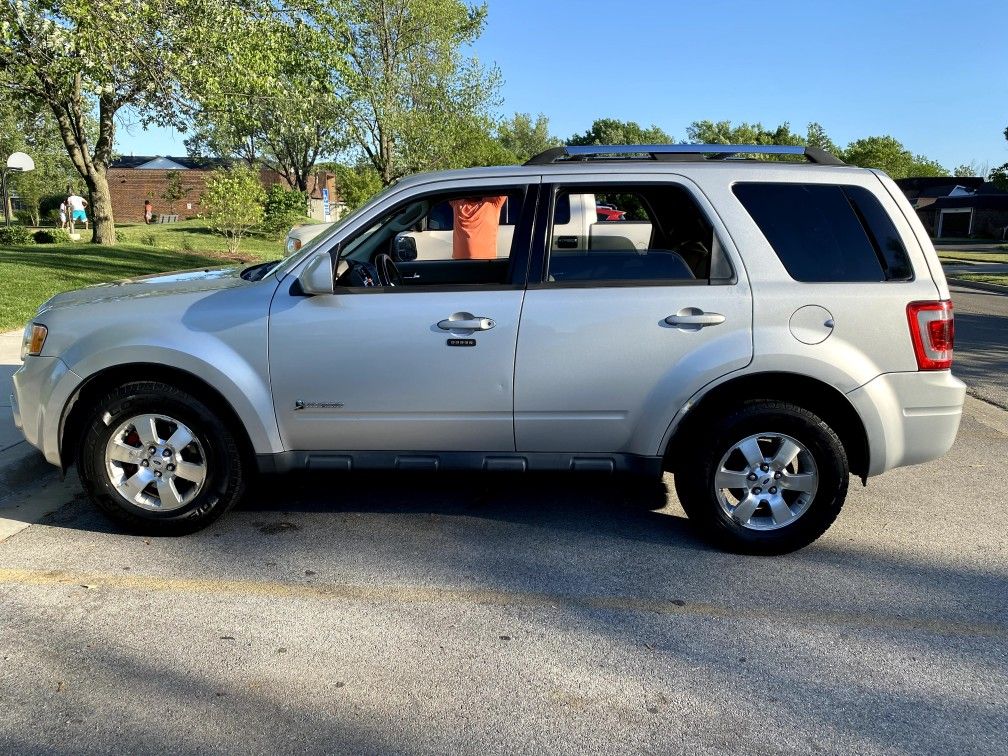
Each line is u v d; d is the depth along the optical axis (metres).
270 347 4.05
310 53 18.06
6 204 41.50
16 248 19.14
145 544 4.20
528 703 2.90
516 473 4.24
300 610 3.54
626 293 4.01
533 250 4.08
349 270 4.29
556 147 4.34
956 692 3.00
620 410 4.07
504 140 87.81
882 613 3.58
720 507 4.11
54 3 13.11
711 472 4.06
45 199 43.69
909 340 3.97
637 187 4.12
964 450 6.14
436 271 4.76
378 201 4.17
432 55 29.55
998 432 6.66
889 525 4.62
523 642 3.31
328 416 4.12
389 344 4.03
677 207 4.27
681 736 2.72
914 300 3.97
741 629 3.43
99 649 3.21
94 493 4.17
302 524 4.50
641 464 4.15
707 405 4.09
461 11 29.84
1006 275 23.38
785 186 4.09
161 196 53.06
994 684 3.05
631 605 3.63
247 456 4.29
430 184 4.16
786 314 3.96
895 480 5.43
